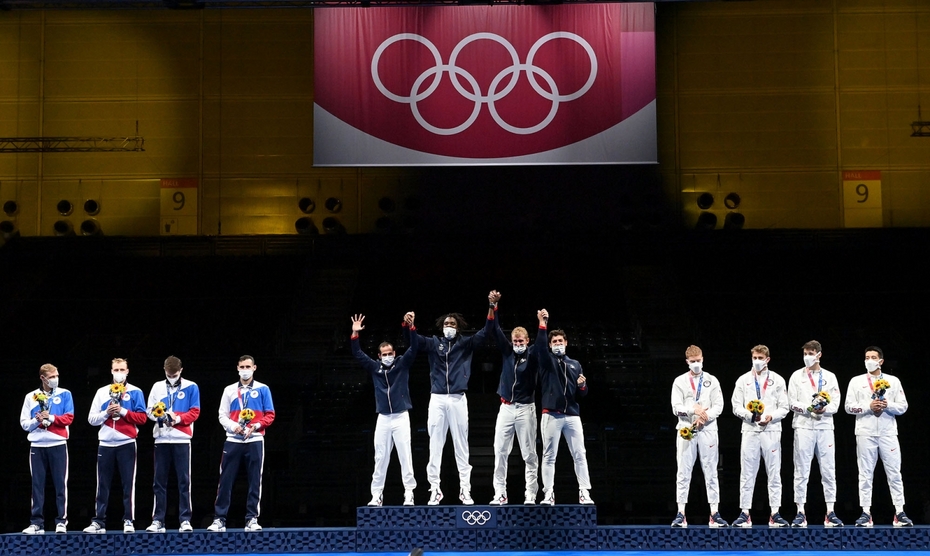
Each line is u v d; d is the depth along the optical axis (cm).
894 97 2453
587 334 2167
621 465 1541
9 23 2494
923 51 2456
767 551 979
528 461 1019
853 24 2467
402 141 1556
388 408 1027
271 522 1434
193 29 2505
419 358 1994
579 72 1563
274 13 2505
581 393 1019
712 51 2480
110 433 1009
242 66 2498
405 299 2359
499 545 993
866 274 2395
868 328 2152
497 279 2447
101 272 2448
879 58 2459
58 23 2497
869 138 2450
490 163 1552
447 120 1560
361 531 998
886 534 977
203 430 1700
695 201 2455
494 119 1560
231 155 2488
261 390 1028
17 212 2461
